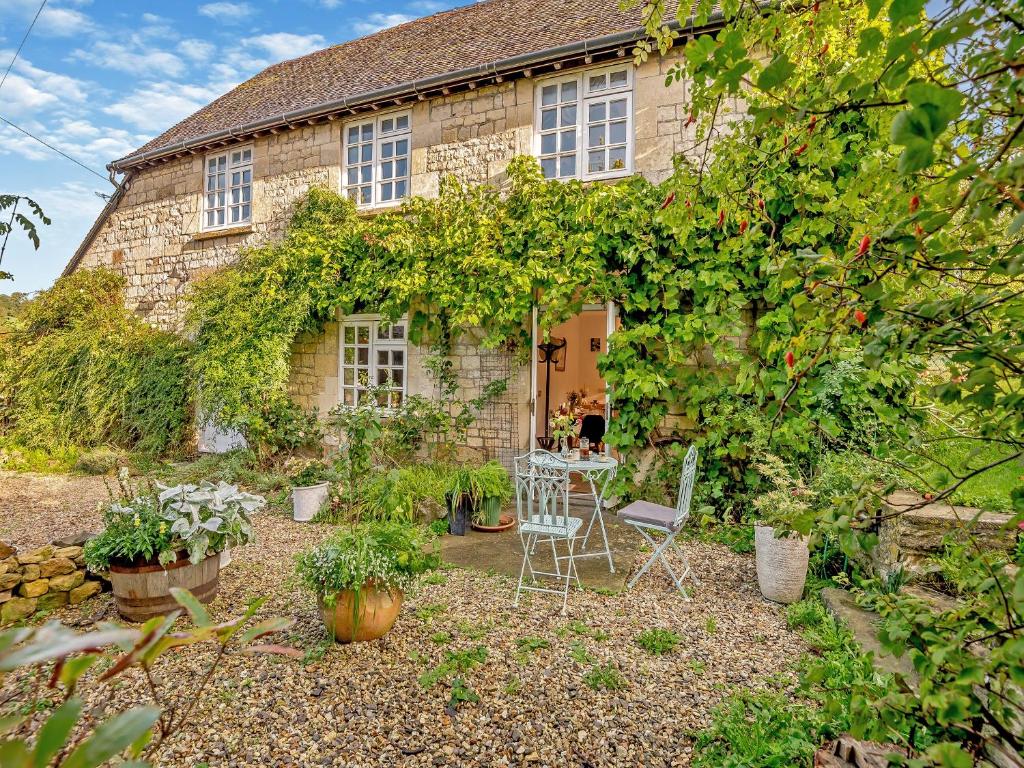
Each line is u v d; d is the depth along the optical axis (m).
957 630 1.23
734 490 6.16
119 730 0.61
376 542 3.48
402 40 10.52
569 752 2.52
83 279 10.91
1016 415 1.11
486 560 5.06
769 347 1.81
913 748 1.26
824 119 1.75
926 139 0.84
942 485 1.46
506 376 7.59
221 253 9.99
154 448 9.31
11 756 0.55
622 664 3.27
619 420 6.55
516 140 7.51
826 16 1.67
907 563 3.87
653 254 6.31
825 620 3.68
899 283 1.46
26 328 10.88
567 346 10.59
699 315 6.11
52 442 9.87
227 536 3.92
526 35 8.27
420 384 8.30
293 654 1.02
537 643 3.45
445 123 7.97
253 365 8.35
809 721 2.54
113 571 3.61
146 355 9.93
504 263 6.91
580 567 4.90
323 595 3.32
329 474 6.93
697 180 2.35
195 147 10.01
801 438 5.51
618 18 7.37
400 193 8.55
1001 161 1.11
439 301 7.48
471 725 2.69
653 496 6.45
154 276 10.83
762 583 4.27
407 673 3.12
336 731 2.64
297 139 9.20
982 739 1.14
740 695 2.88
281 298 8.46
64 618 3.78
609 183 7.02
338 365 9.12
